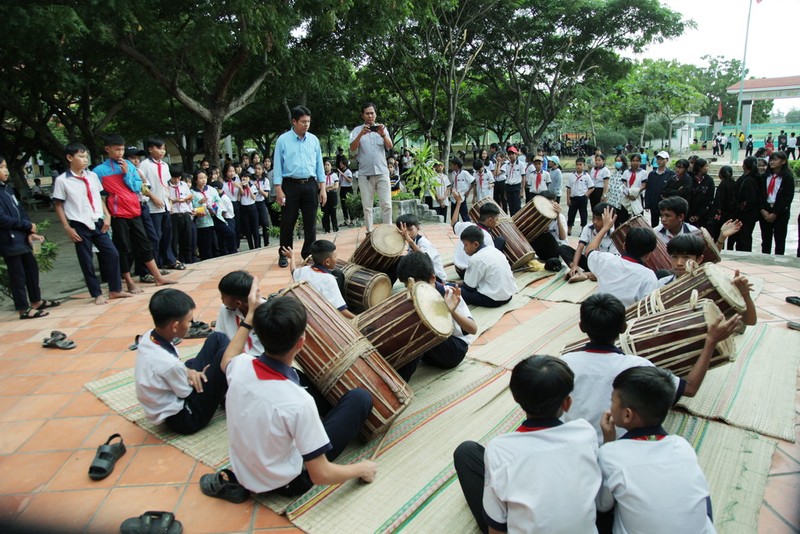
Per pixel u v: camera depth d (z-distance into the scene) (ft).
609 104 106.42
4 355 14.19
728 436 9.43
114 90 55.93
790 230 38.42
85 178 17.99
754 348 12.86
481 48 69.56
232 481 8.43
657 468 6.08
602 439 8.13
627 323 11.00
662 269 16.10
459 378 12.15
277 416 7.26
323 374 9.68
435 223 35.96
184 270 23.38
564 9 66.54
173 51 33.32
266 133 79.46
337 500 8.23
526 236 21.27
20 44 28.76
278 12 31.78
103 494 8.56
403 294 10.83
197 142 86.22
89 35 33.06
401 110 82.28
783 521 7.48
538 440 6.14
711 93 168.86
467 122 89.40
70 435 10.30
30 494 8.59
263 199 33.73
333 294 13.01
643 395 6.32
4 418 10.96
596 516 6.53
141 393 9.67
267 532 7.68
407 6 39.91
